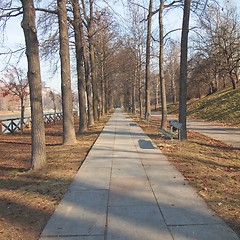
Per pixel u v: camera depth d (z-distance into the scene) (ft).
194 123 88.17
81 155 31.60
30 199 18.20
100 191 18.99
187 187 19.43
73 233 13.14
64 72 39.17
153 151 33.12
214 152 33.83
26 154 36.22
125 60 102.12
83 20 60.80
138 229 13.32
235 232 12.87
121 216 14.85
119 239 12.42
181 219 14.32
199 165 26.12
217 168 25.49
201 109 122.11
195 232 12.89
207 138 49.06
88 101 74.43
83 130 57.16
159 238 12.41
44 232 13.37
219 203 16.42
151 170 24.20
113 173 23.47
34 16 25.94
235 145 41.70
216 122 88.63
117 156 30.40
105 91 132.05
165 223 13.88
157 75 140.05
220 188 19.27
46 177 23.20
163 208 15.79
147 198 17.44
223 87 157.48
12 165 29.71
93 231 13.25
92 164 26.84
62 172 24.48
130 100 184.96
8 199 18.47
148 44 69.36
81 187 20.01
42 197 18.44
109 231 13.20
